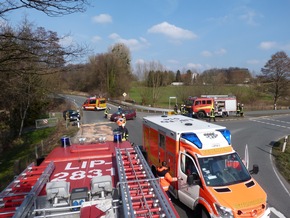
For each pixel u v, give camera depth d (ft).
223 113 111.65
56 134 81.30
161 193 12.90
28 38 25.26
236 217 20.21
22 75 29.17
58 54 27.27
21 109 99.66
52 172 17.89
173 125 30.99
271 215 26.94
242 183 23.02
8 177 49.29
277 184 35.91
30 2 21.24
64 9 22.53
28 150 73.56
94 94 233.35
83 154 21.45
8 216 11.27
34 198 12.55
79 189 13.94
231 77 215.31
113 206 12.05
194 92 167.94
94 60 242.37
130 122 98.43
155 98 172.14
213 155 24.68
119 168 16.35
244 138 68.69
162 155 31.48
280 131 79.25
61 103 153.58
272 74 165.27
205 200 22.48
